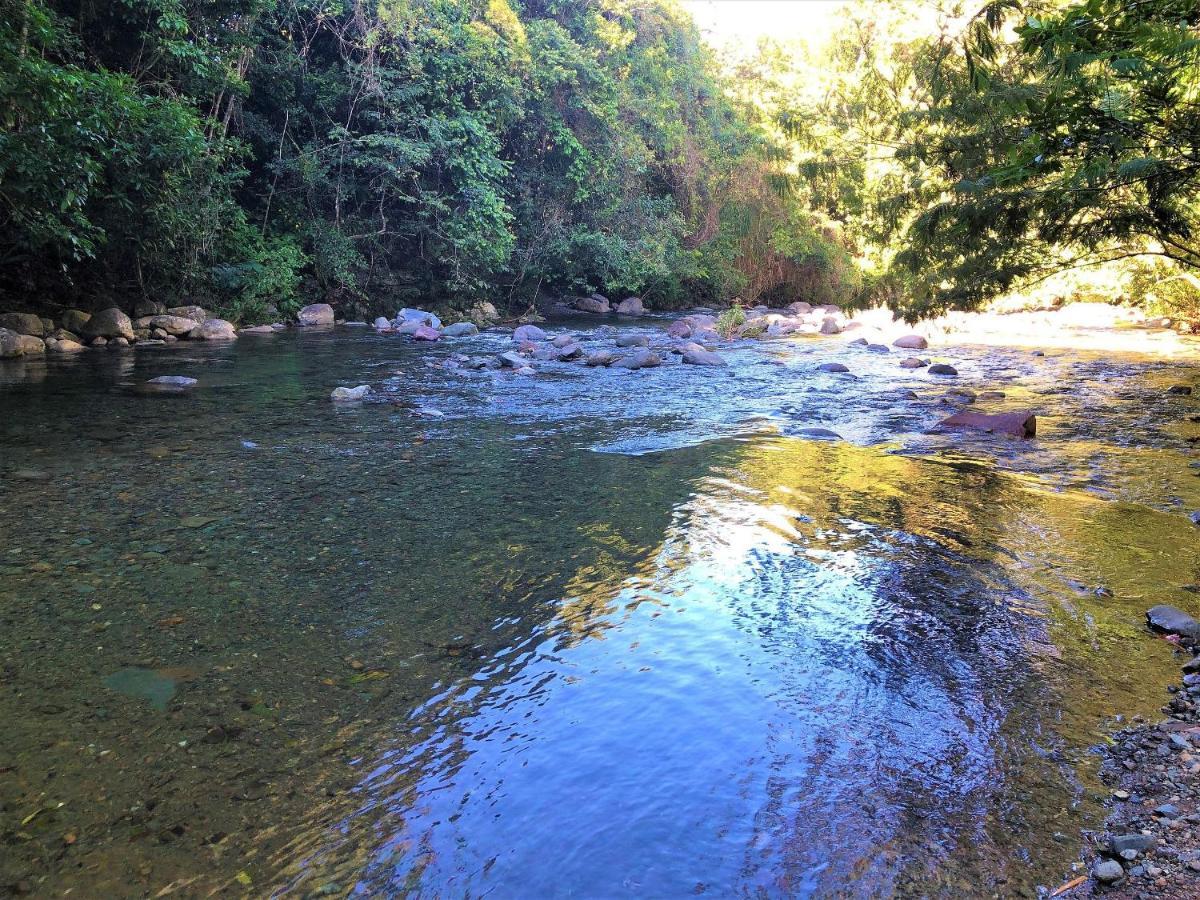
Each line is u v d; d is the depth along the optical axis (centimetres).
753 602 393
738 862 224
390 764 267
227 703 301
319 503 540
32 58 983
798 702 305
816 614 380
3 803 244
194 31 1513
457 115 1981
